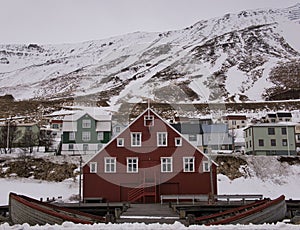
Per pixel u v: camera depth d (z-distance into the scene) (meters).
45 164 42.00
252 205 16.38
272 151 54.53
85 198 27.97
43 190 36.56
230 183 39.44
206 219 14.46
